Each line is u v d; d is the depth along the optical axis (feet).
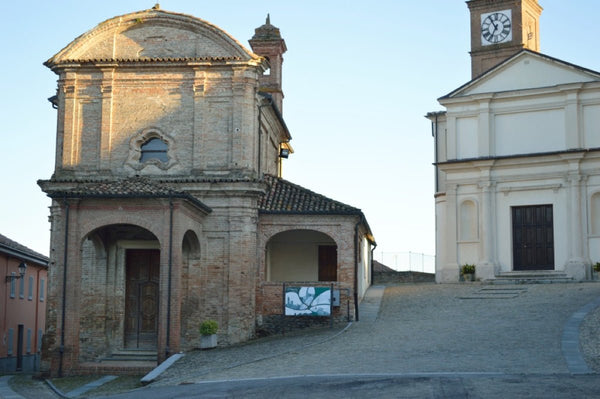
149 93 124.47
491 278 144.56
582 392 62.23
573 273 138.82
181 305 118.21
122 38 125.18
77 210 106.63
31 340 181.98
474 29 182.09
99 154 123.54
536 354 82.33
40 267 188.55
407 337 98.89
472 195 149.18
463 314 113.91
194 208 113.39
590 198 140.15
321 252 142.41
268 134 144.15
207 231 120.57
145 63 123.65
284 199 129.80
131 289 119.96
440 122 164.25
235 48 122.93
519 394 62.39
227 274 119.65
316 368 83.20
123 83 124.88
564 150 142.72
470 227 149.69
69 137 124.16
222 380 81.76
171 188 111.34
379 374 76.23
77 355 105.29
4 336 161.58
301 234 143.13
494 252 146.10
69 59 124.36
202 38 123.95
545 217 144.36
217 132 122.72
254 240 122.93
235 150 121.70
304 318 123.13
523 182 145.59
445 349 88.79
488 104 149.28
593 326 95.30
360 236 137.69
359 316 122.31
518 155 144.77
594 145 141.38
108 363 109.09
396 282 178.19
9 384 102.37
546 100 145.69
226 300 119.14
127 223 106.42
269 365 88.33
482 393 63.26
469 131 151.02
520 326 99.86
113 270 119.24
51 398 89.35
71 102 124.77
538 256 144.15
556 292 125.59
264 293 124.57
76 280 105.60
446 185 151.12
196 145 122.42
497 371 74.49
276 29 171.32
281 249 143.23
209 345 110.93
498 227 146.92
